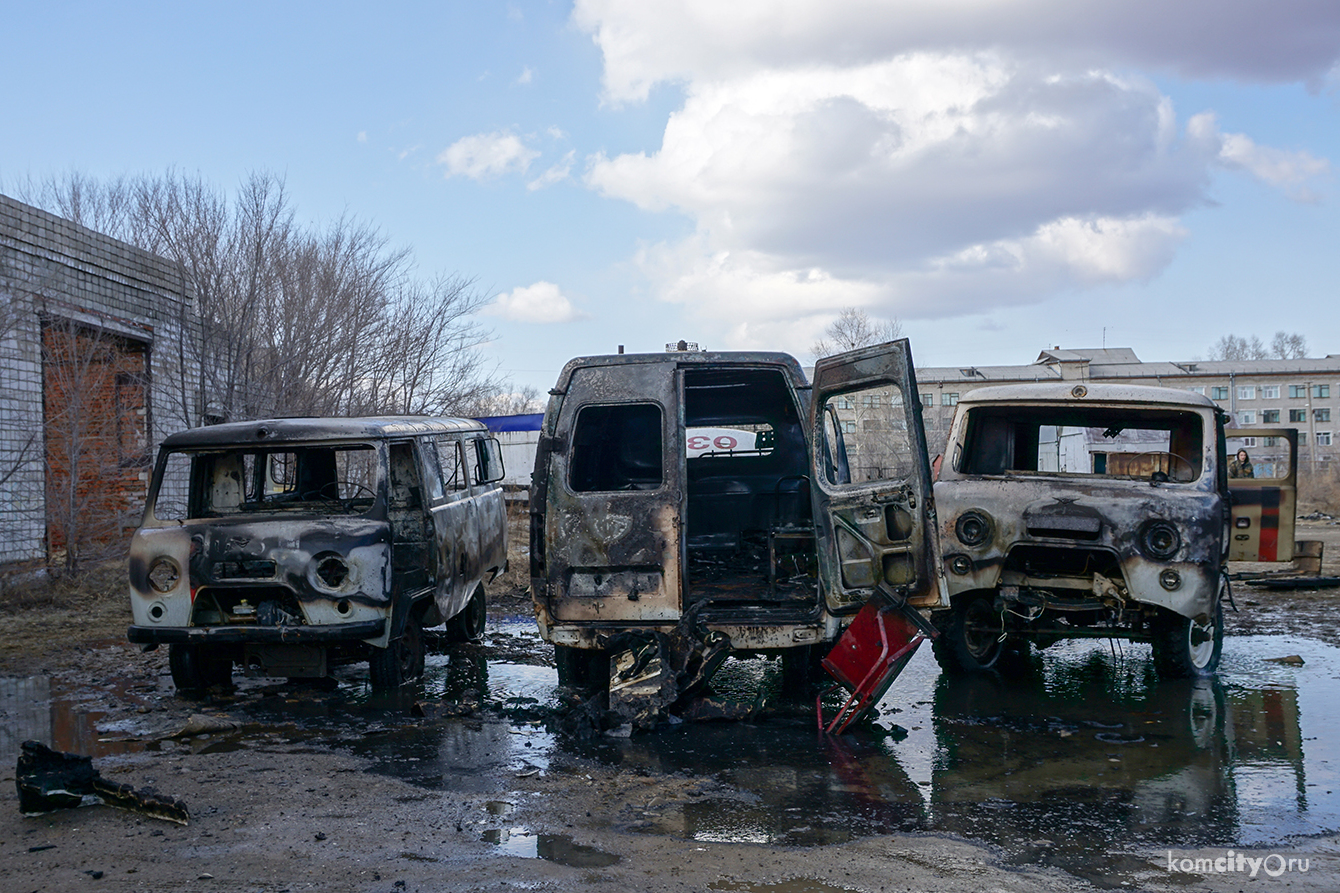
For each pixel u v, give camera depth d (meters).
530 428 29.45
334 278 20.42
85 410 12.66
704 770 5.10
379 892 3.54
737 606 6.69
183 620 6.87
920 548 5.94
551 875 3.68
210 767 5.23
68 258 12.95
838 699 6.76
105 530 13.46
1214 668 7.68
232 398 16.64
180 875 3.73
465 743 5.71
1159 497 7.00
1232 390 95.56
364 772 5.12
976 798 4.59
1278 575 12.87
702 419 8.81
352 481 8.58
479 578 9.24
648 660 6.17
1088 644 8.99
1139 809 4.42
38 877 3.73
